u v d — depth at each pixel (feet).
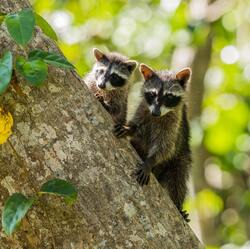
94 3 65.62
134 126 37.27
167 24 65.57
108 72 41.22
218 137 69.56
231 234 78.69
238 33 66.54
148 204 25.04
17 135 23.71
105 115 25.61
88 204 23.89
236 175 81.00
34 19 22.17
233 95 70.13
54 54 23.62
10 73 21.90
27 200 22.67
